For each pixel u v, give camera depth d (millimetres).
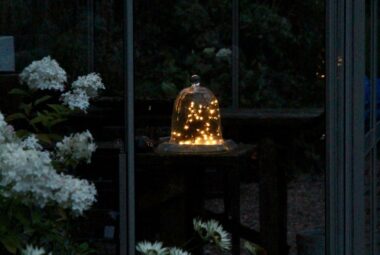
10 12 4316
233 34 9375
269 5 9734
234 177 6238
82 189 2885
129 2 3861
